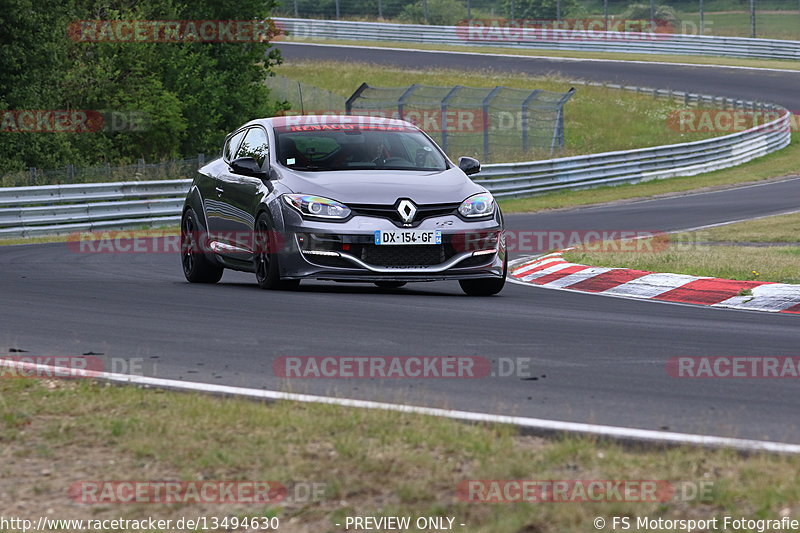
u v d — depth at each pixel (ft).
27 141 361.51
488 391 69.10
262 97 467.11
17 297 116.47
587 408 64.54
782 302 121.19
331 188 115.85
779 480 48.11
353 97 410.52
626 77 622.13
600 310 113.09
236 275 154.30
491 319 101.86
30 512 47.96
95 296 117.60
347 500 47.91
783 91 590.14
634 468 50.83
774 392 69.82
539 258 167.02
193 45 450.71
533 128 468.34
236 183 128.98
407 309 107.14
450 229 115.24
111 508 48.14
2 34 356.18
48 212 251.19
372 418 59.72
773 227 219.20
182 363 77.61
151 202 274.77
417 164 125.59
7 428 59.57
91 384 69.97
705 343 89.76
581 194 355.36
